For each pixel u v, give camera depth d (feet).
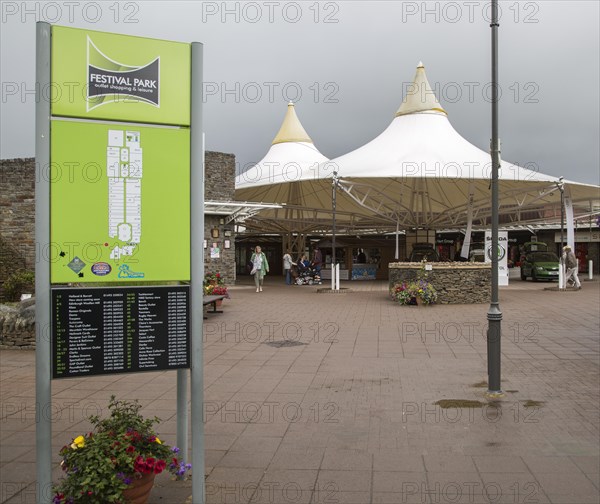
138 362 13.74
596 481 15.51
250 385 26.76
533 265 109.40
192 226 13.97
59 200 13.03
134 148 13.53
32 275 61.31
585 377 28.04
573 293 79.92
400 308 61.57
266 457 17.46
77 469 12.79
